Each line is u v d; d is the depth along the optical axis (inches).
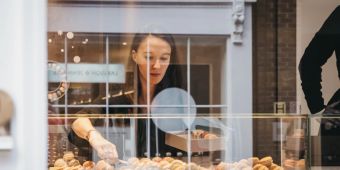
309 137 110.0
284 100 146.3
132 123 102.0
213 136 103.1
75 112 99.7
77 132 94.3
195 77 124.3
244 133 105.3
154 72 118.0
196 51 127.9
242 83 132.4
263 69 142.6
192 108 116.8
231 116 110.2
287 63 151.1
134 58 118.5
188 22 130.7
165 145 102.0
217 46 133.0
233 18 134.1
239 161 102.6
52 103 74.4
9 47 32.2
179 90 118.6
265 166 102.1
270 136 106.0
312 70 154.7
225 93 127.4
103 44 115.3
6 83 32.1
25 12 32.4
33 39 32.6
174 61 124.0
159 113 107.4
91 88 106.6
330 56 158.9
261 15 144.2
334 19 161.3
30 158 32.4
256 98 135.4
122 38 120.9
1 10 32.0
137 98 111.0
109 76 110.4
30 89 32.6
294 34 155.1
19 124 32.2
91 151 94.0
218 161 102.0
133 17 124.9
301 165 105.3
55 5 76.2
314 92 149.3
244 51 136.0
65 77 99.0
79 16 113.3
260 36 142.2
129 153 99.6
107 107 104.5
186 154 101.6
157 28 127.6
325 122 118.2
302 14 157.6
